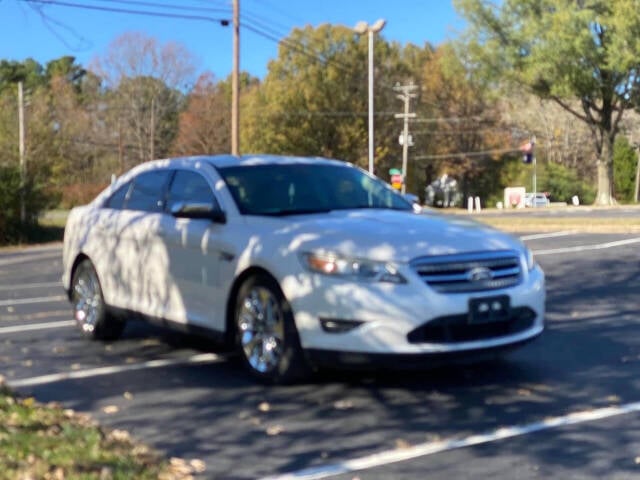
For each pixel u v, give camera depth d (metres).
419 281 5.76
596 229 22.00
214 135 69.25
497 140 72.50
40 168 38.44
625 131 64.25
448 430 5.34
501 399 6.01
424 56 71.12
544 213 40.06
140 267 7.70
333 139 60.06
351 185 7.59
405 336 5.70
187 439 5.27
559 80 43.72
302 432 5.36
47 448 4.68
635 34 40.69
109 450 4.80
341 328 5.83
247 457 4.92
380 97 61.38
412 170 70.25
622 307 9.88
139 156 72.31
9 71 70.31
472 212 48.22
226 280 6.70
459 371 6.82
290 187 7.27
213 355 7.66
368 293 5.75
